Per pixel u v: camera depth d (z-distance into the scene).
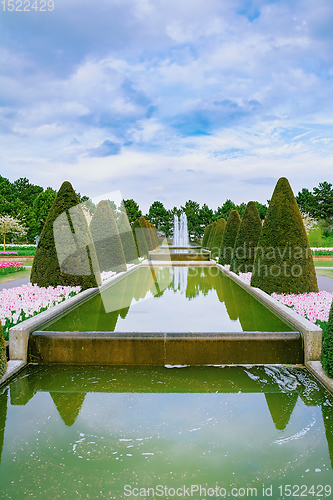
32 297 6.04
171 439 2.54
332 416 2.87
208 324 4.65
